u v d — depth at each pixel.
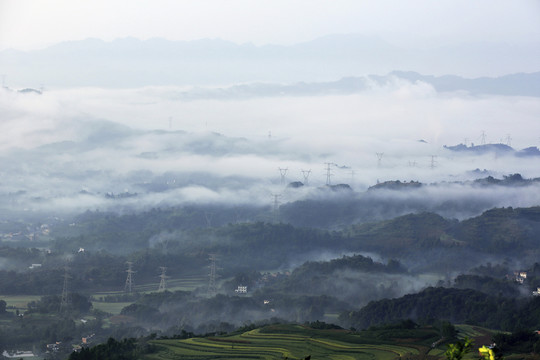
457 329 190.38
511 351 161.12
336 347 169.62
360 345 171.62
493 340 167.50
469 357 146.88
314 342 174.62
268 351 167.00
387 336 178.25
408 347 167.88
